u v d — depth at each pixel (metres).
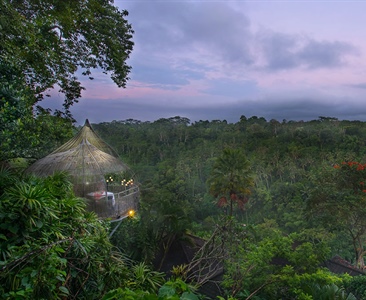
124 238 11.99
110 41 10.40
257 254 8.45
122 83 11.77
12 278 2.93
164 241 16.66
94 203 7.77
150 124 117.31
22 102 6.99
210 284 11.41
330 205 16.03
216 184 24.19
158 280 4.51
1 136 6.57
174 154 80.75
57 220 4.11
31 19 8.30
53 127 10.76
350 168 16.52
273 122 89.94
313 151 59.09
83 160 8.14
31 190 3.94
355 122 84.06
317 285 7.94
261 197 45.00
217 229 7.75
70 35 9.66
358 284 10.55
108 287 3.94
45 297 2.84
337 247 21.98
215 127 104.94
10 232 3.67
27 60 7.66
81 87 11.35
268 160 59.34
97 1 9.91
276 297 8.20
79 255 4.00
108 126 104.44
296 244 20.14
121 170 8.92
